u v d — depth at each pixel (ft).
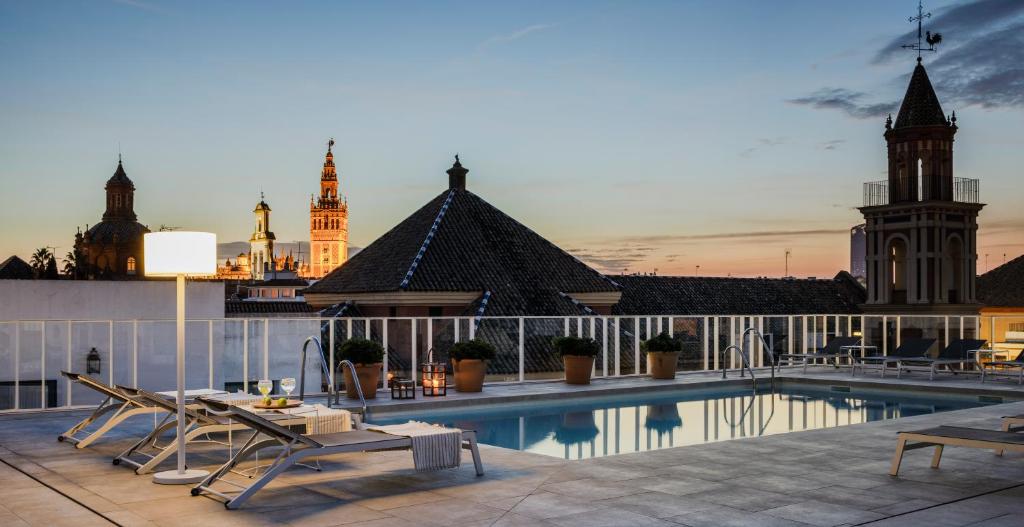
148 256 23.32
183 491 22.06
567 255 134.92
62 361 67.56
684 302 171.83
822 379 54.24
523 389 47.47
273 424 21.02
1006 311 166.91
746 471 24.59
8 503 20.89
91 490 22.15
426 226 128.88
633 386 49.44
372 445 21.65
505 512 19.85
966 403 47.01
